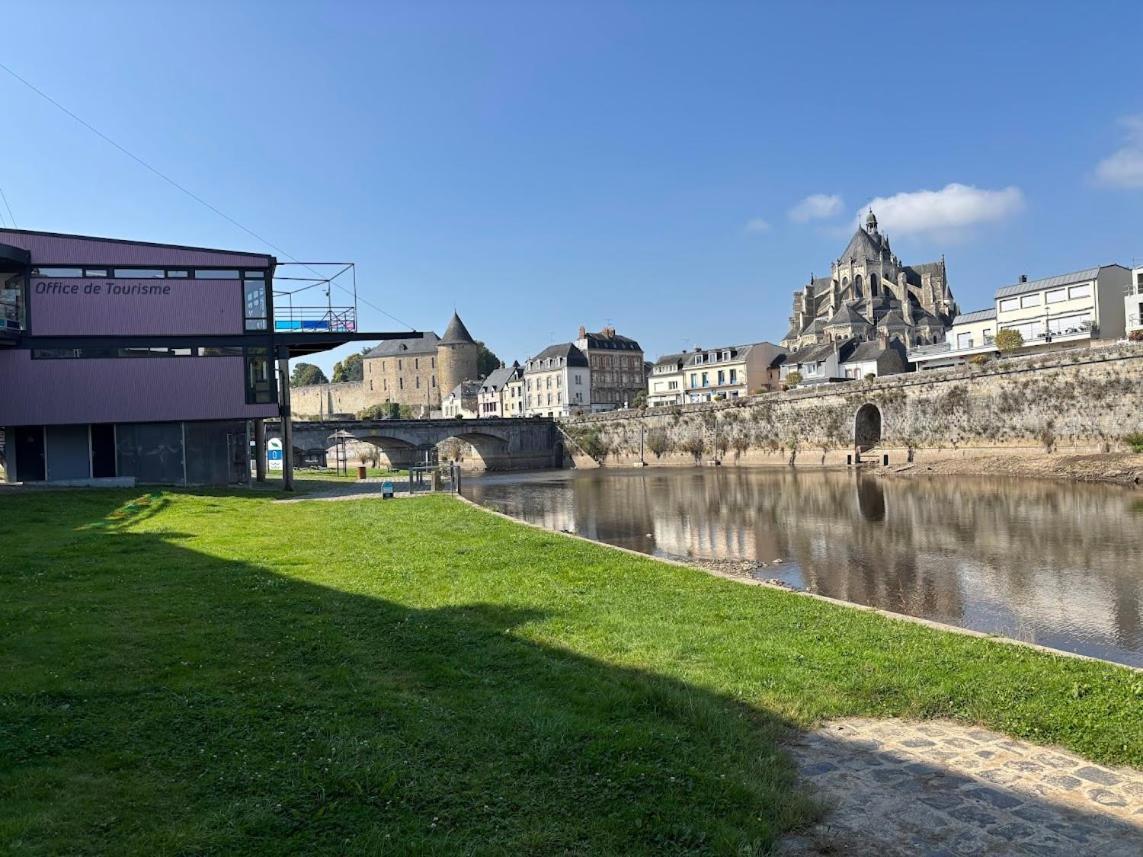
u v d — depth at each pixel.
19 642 7.88
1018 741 6.63
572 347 116.94
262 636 8.64
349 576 12.71
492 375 132.88
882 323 97.44
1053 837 5.05
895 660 8.55
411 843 4.47
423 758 5.61
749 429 65.62
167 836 4.42
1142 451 39.62
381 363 137.62
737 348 100.75
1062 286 63.12
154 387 30.39
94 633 8.34
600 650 8.71
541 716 6.47
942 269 114.94
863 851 4.87
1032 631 12.92
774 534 25.03
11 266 28.80
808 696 7.45
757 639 9.38
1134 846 4.94
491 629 9.41
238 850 4.35
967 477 43.22
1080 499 30.80
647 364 136.62
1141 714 7.00
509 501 38.84
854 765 6.15
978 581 16.95
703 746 6.14
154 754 5.46
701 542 23.88
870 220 118.94
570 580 13.02
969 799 5.58
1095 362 42.41
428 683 7.38
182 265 30.78
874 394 55.66
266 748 5.63
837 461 57.78
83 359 29.59
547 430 83.69
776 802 5.30
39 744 5.48
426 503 26.56
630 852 4.59
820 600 11.88
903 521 26.91
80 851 4.23
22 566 12.28
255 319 31.53
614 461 77.75
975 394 49.03
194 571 12.51
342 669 7.53
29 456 29.52
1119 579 16.75
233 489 30.56
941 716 7.18
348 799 4.95
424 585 12.20
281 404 32.59
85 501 23.06
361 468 44.31
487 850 4.46
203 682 6.94
